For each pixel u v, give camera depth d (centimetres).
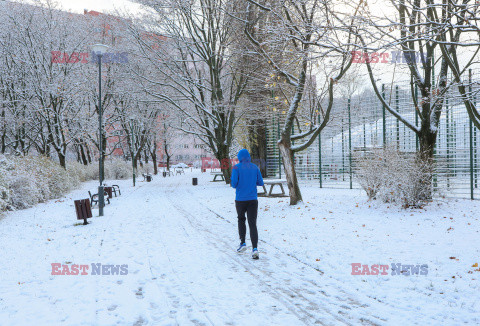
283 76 1052
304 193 1452
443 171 1036
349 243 604
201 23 1978
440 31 538
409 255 516
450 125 1192
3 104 2183
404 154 988
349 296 387
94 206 1308
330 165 1797
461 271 437
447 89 709
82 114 2608
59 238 720
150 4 1977
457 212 839
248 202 573
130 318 338
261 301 378
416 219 773
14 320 331
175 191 1880
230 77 2331
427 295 376
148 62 2188
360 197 1172
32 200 1245
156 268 505
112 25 2462
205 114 2178
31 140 2450
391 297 376
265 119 2127
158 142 4312
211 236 728
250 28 969
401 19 735
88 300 385
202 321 329
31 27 2273
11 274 479
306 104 1191
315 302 374
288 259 542
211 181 2661
